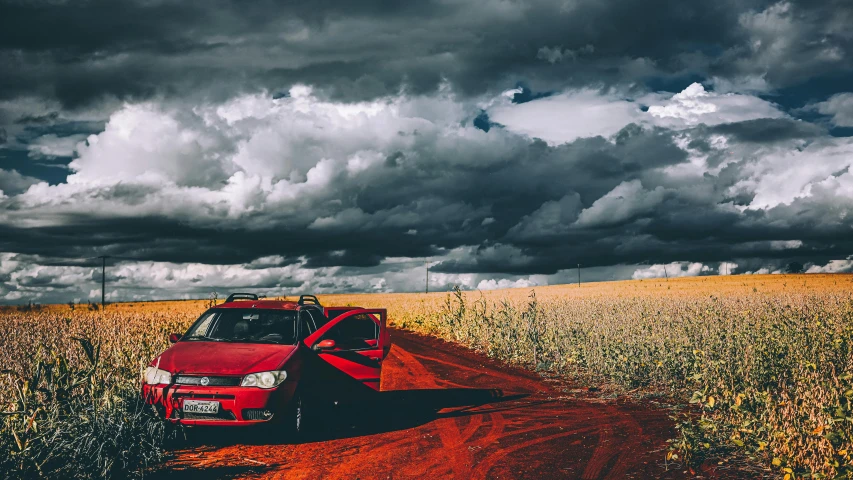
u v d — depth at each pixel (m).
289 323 8.79
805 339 11.30
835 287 56.16
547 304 27.11
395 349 19.84
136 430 6.55
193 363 7.53
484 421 8.82
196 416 7.25
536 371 14.11
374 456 6.91
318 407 8.31
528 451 7.11
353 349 8.96
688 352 11.02
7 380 8.48
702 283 85.38
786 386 8.97
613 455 6.91
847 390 6.10
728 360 10.01
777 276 95.44
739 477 6.05
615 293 55.28
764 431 6.53
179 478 6.02
